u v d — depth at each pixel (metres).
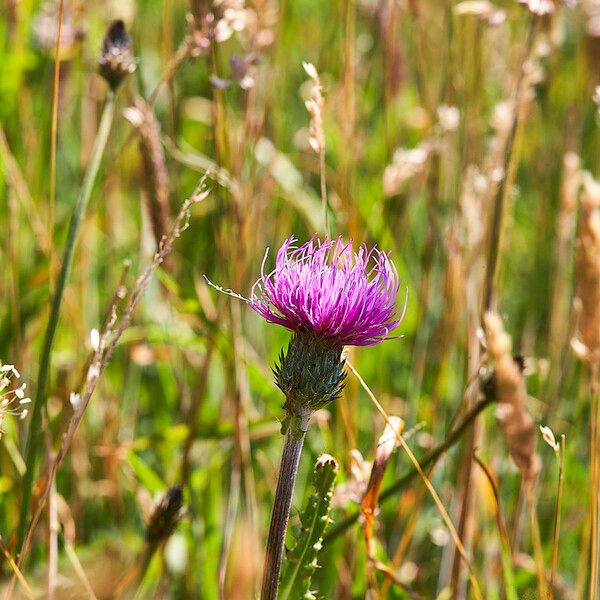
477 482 0.72
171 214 0.78
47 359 0.62
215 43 0.69
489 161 0.76
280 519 0.57
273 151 0.81
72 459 0.73
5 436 0.68
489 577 0.69
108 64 0.64
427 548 0.78
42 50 0.79
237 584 0.53
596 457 0.64
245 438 0.70
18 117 0.77
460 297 0.77
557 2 0.68
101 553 0.68
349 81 0.76
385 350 0.79
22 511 0.62
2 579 0.63
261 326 0.81
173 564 0.72
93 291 0.80
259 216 0.77
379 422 0.76
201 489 0.73
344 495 0.64
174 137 0.76
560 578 0.73
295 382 0.57
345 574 0.71
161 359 0.77
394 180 0.76
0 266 0.76
